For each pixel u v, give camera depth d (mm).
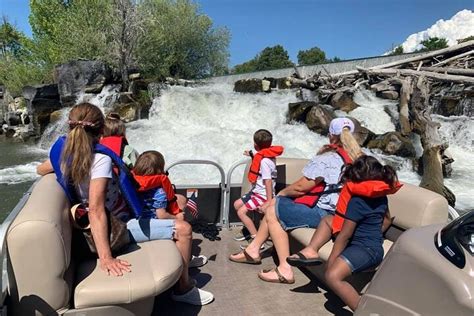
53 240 2111
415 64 18094
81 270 2445
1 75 22812
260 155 3957
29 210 2162
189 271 3639
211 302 3123
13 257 2064
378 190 2547
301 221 3391
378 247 2691
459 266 1646
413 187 3279
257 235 3738
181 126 14633
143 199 3217
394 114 14555
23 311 2123
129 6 18844
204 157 11664
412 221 3127
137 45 19141
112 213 2762
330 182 3393
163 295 3186
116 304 2314
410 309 1793
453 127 13352
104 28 19609
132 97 16375
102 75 17109
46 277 2113
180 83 20359
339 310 3059
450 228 1881
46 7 23547
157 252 2648
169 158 11562
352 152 3385
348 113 14625
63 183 2555
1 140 17844
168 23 23062
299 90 16859
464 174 10969
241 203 4145
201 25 24844
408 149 11609
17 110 20359
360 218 2654
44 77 21484
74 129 2510
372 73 17734
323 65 24078
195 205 4227
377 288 1949
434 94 15461
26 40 24203
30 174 11805
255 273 3629
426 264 1747
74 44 19641
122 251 2668
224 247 4184
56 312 2166
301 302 3162
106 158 2549
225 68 27266
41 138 16312
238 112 15484
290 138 13227
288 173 4508
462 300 1575
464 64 17047
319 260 2934
